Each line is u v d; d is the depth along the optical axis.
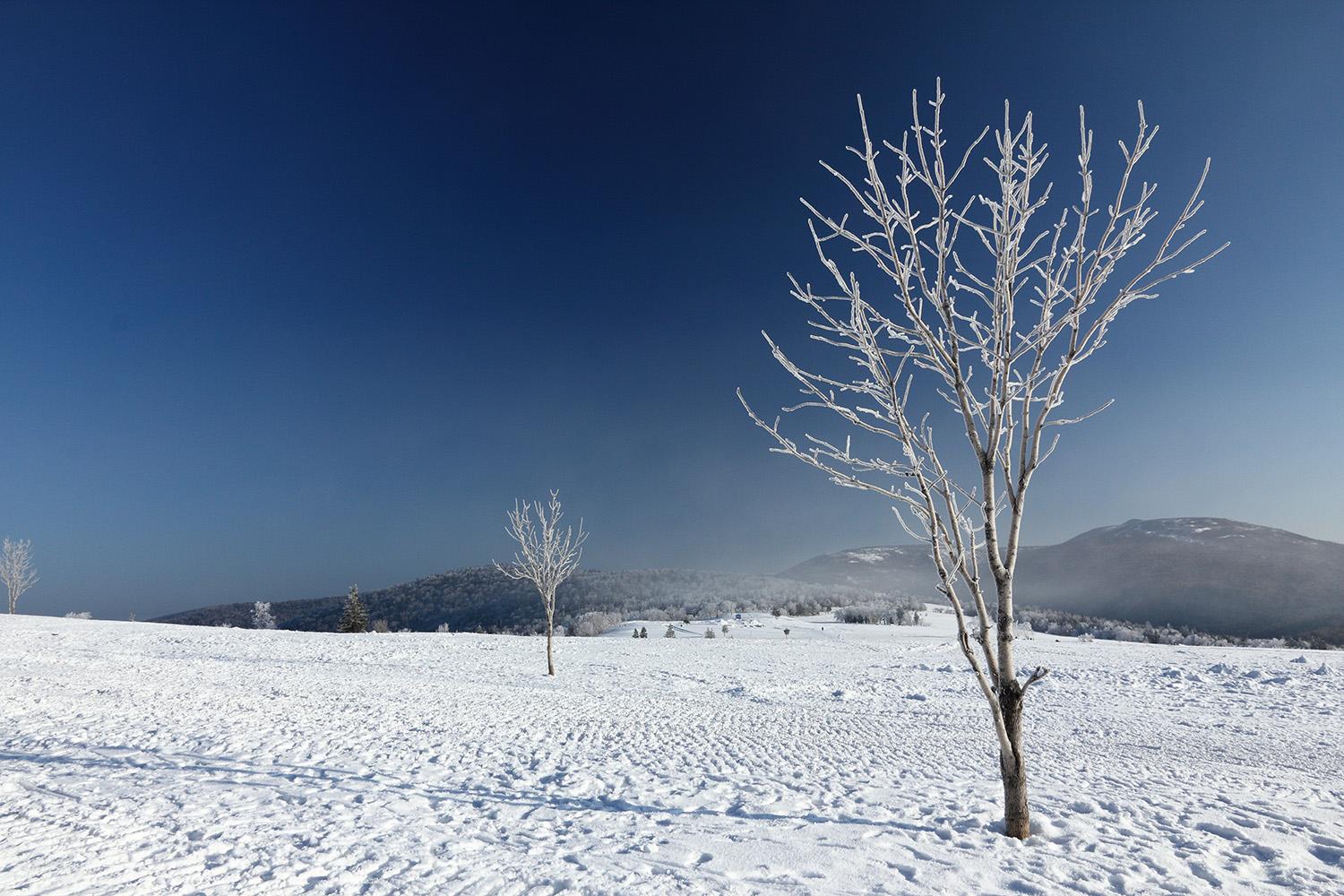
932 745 11.39
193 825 5.86
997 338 5.48
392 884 4.68
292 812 6.36
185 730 10.32
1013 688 5.87
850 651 34.72
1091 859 5.27
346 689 16.78
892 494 5.79
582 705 15.38
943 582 5.96
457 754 9.45
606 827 6.18
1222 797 7.50
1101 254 5.02
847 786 8.05
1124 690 19.03
